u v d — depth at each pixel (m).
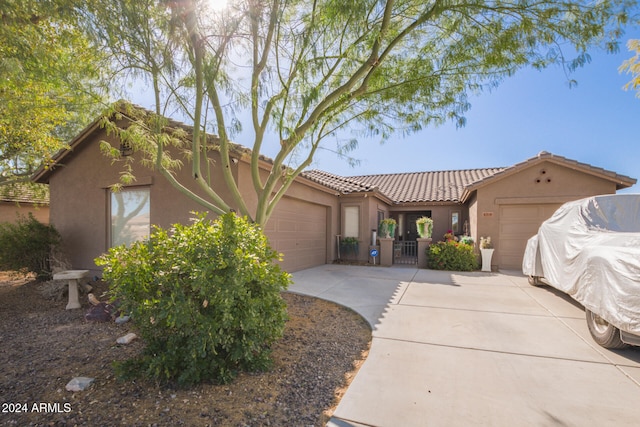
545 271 6.43
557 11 4.07
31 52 4.12
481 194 11.02
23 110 5.83
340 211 13.09
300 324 4.82
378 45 4.58
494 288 7.41
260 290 3.34
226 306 2.85
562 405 2.66
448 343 4.02
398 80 5.57
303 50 4.58
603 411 2.57
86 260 9.20
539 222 10.52
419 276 9.16
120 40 4.06
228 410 2.55
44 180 10.12
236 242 3.18
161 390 2.82
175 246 3.09
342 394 2.88
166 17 3.99
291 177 5.84
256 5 4.07
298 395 2.84
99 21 3.81
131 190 8.65
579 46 4.32
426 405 2.66
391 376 3.17
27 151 8.44
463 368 3.34
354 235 12.77
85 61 4.68
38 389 2.87
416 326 4.66
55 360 3.50
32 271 8.52
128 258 3.00
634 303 3.24
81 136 8.93
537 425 2.40
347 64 5.34
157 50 4.27
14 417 2.45
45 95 6.43
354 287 7.49
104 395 2.75
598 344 3.95
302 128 4.93
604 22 4.02
